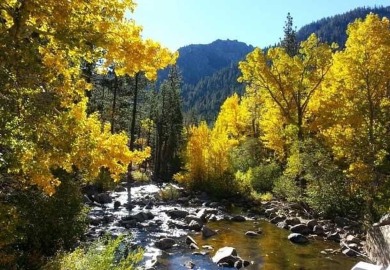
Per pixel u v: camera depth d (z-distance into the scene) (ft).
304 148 82.38
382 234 46.34
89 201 83.46
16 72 15.47
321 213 75.51
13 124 15.43
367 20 72.69
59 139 17.40
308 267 46.37
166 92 199.72
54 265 26.45
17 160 16.06
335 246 56.49
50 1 15.55
